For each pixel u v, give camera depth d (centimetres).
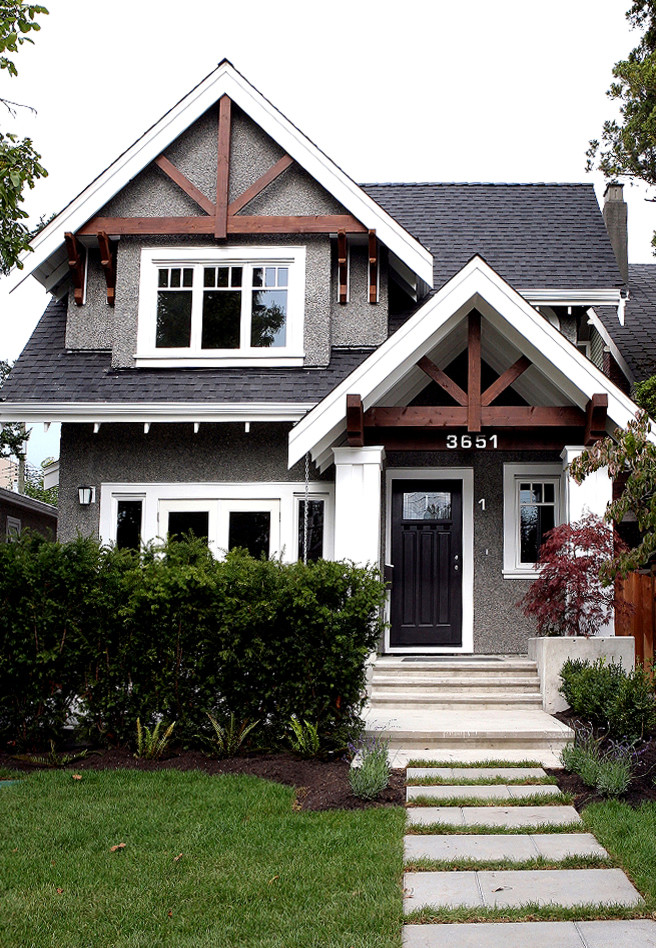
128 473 1366
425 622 1354
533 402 1347
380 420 1170
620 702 895
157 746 898
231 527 1359
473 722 995
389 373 1141
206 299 1413
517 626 1345
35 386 1353
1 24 925
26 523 2702
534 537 1370
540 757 892
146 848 639
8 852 631
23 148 1009
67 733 1012
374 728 955
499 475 1370
